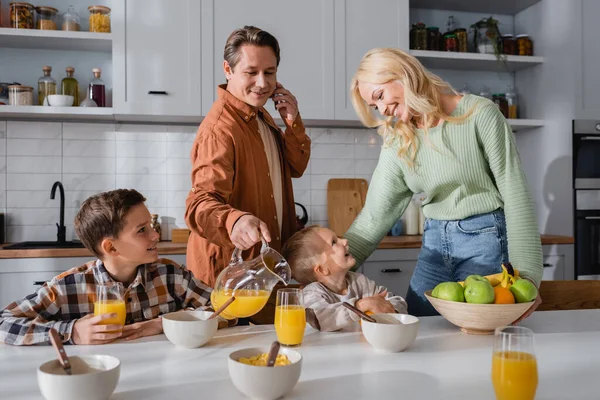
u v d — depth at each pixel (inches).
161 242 125.3
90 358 36.7
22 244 119.0
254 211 69.1
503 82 151.9
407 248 121.2
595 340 50.0
